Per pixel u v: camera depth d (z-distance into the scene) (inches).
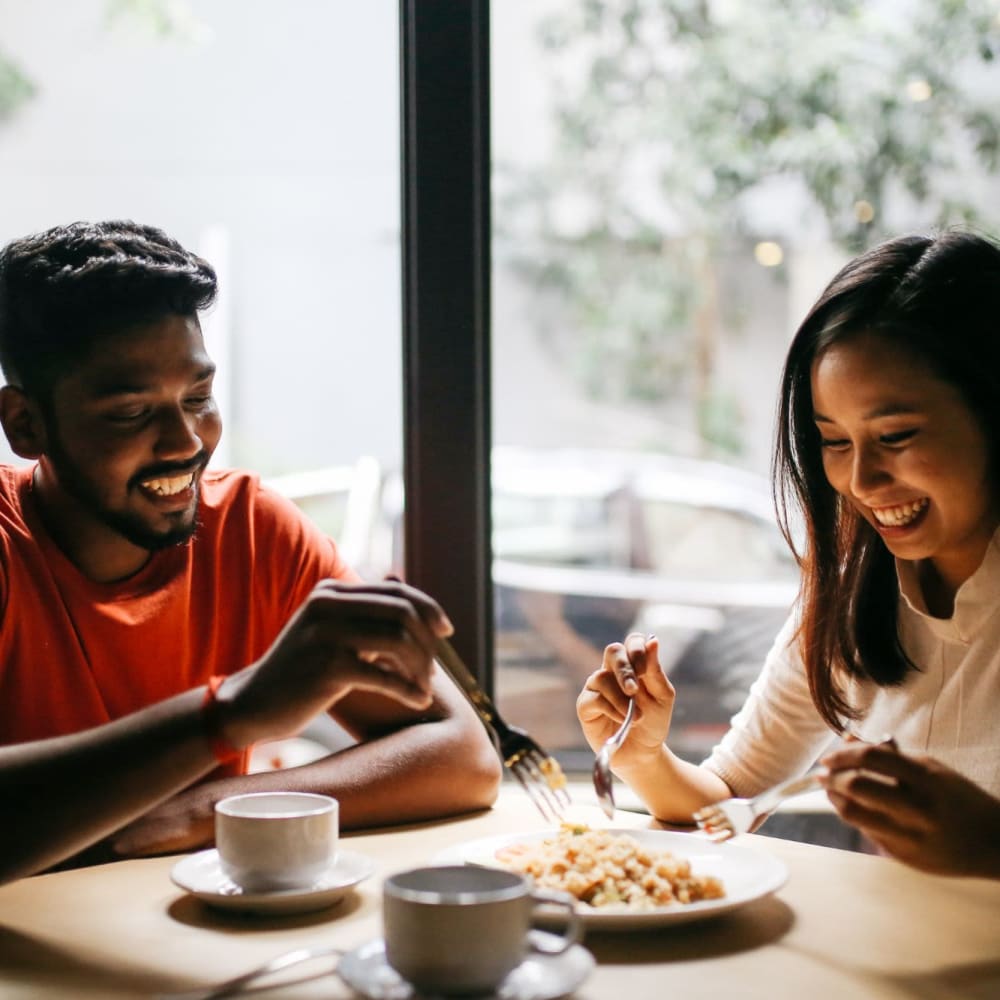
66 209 185.9
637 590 151.7
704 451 213.8
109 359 53.9
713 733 140.0
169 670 61.5
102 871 48.2
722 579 160.6
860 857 50.3
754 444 213.5
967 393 51.9
